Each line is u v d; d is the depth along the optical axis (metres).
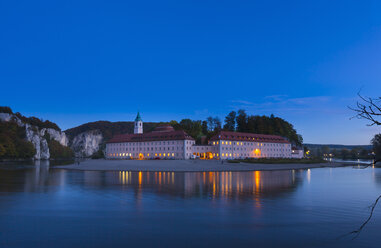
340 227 21.72
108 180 57.41
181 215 25.34
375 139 104.81
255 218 24.38
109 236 19.22
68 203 30.83
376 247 17.44
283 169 106.00
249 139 167.75
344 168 117.75
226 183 52.69
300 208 28.75
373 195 37.97
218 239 18.73
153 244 17.69
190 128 199.50
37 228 20.98
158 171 90.12
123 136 189.50
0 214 25.36
